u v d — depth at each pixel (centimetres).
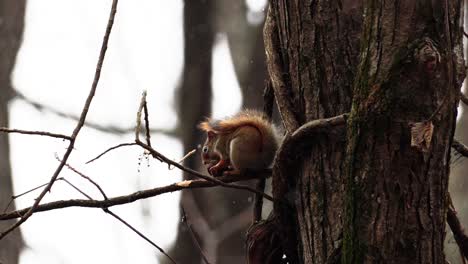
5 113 2083
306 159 714
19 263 1883
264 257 771
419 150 652
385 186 661
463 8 692
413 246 659
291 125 718
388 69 661
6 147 2047
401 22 665
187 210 1781
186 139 1973
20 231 1891
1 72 2103
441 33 664
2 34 2122
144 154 780
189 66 2045
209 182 775
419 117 658
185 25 2080
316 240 695
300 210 718
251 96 2080
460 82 670
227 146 884
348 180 669
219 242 1855
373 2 674
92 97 714
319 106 705
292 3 728
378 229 659
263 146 842
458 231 738
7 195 2011
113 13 725
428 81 657
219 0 2145
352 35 699
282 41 739
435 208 667
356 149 667
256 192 760
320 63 708
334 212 688
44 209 773
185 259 1781
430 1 664
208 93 2031
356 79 676
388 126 661
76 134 712
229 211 1894
